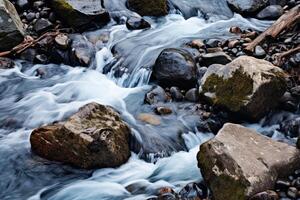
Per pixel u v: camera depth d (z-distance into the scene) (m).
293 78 6.32
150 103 6.32
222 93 6.07
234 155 5.09
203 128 6.00
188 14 8.02
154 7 7.86
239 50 6.94
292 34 6.96
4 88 6.80
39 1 7.71
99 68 7.08
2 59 7.09
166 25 7.74
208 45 7.11
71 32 7.43
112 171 5.48
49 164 5.58
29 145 5.84
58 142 5.53
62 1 7.46
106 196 5.30
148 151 5.71
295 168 5.21
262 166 5.07
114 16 7.75
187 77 6.41
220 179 5.07
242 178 4.96
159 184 5.38
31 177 5.48
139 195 5.28
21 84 6.85
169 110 6.18
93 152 5.42
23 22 7.55
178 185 5.36
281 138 5.82
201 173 5.27
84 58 7.05
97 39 7.36
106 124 5.57
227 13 8.03
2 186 5.46
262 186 4.97
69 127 5.48
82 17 7.42
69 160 5.53
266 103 5.95
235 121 6.03
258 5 7.95
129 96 6.55
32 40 7.29
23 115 6.33
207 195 5.19
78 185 5.39
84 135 5.42
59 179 5.45
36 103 6.51
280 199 4.99
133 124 5.99
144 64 6.89
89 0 7.59
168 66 6.50
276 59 6.59
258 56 6.73
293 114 6.02
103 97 6.58
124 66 6.99
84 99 6.56
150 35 7.48
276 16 7.84
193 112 6.15
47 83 6.86
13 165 5.62
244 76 5.96
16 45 7.22
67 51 7.13
